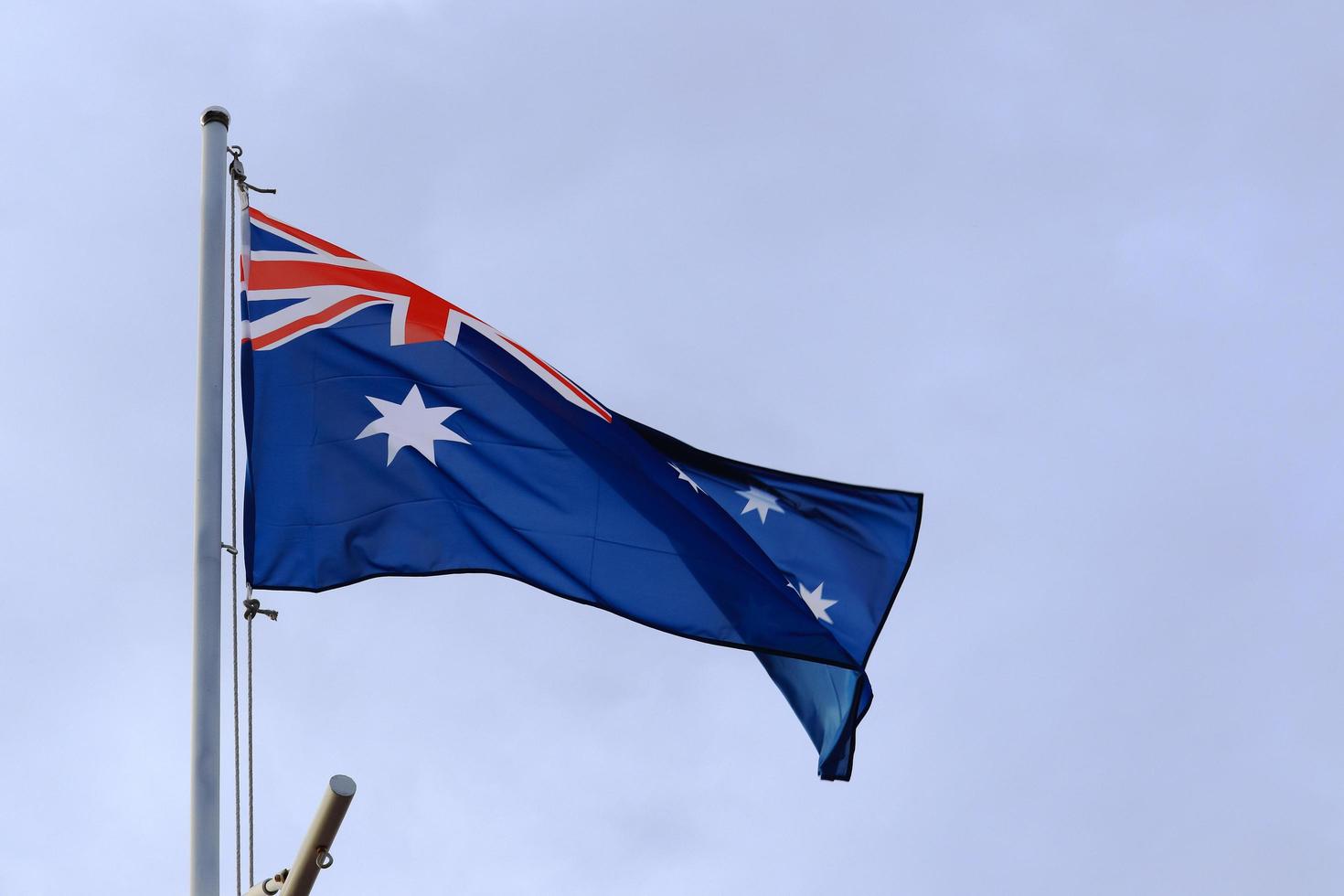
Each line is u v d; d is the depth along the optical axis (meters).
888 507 24.88
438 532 22.77
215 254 22.94
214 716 19.94
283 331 23.44
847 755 24.70
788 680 25.48
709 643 23.34
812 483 24.94
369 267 24.25
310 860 17.22
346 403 23.19
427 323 23.98
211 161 23.58
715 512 24.11
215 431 21.66
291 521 22.28
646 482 23.95
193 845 19.22
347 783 17.00
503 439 23.56
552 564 23.05
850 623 24.64
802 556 24.84
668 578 23.50
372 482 22.80
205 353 22.22
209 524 20.98
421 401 23.48
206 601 20.55
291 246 24.06
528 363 24.19
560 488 23.50
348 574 22.23
